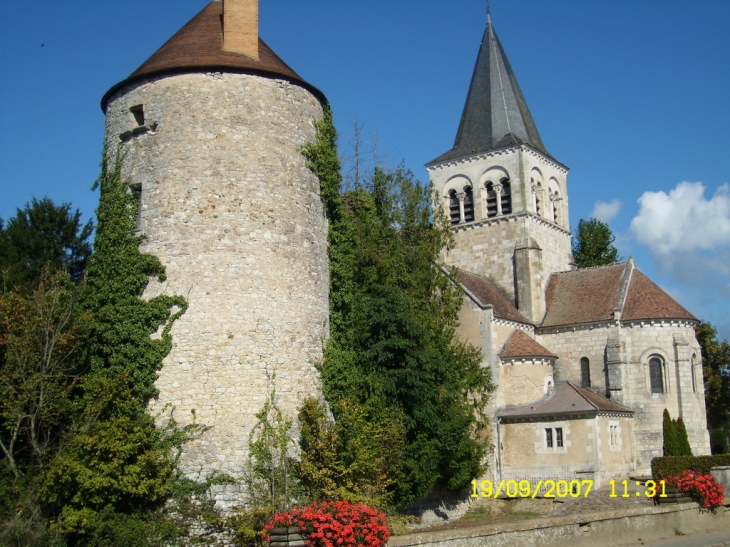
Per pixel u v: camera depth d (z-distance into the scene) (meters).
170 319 29.30
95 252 30.78
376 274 37.44
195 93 31.19
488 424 44.75
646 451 46.00
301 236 31.92
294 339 30.72
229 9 32.88
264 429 28.97
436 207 56.19
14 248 41.59
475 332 46.59
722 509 28.97
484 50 60.16
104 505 26.33
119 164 31.69
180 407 28.62
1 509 26.67
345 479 29.19
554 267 56.38
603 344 48.62
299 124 32.84
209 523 27.25
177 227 30.08
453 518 39.28
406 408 35.22
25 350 28.47
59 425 29.58
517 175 54.81
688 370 46.81
